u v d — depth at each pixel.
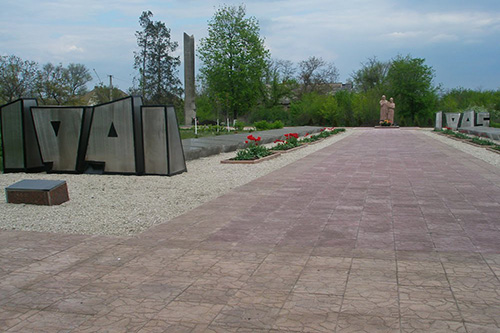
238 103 47.69
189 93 33.38
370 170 10.98
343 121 51.38
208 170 11.55
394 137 26.67
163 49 45.59
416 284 3.69
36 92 25.39
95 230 5.75
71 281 3.97
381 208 6.59
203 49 46.47
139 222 6.12
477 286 3.63
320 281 3.81
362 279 3.83
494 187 8.22
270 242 5.00
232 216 6.28
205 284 3.81
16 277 4.09
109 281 3.94
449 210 6.38
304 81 63.59
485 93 51.56
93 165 11.17
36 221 6.26
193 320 3.16
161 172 10.63
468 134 26.86
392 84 49.59
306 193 7.92
